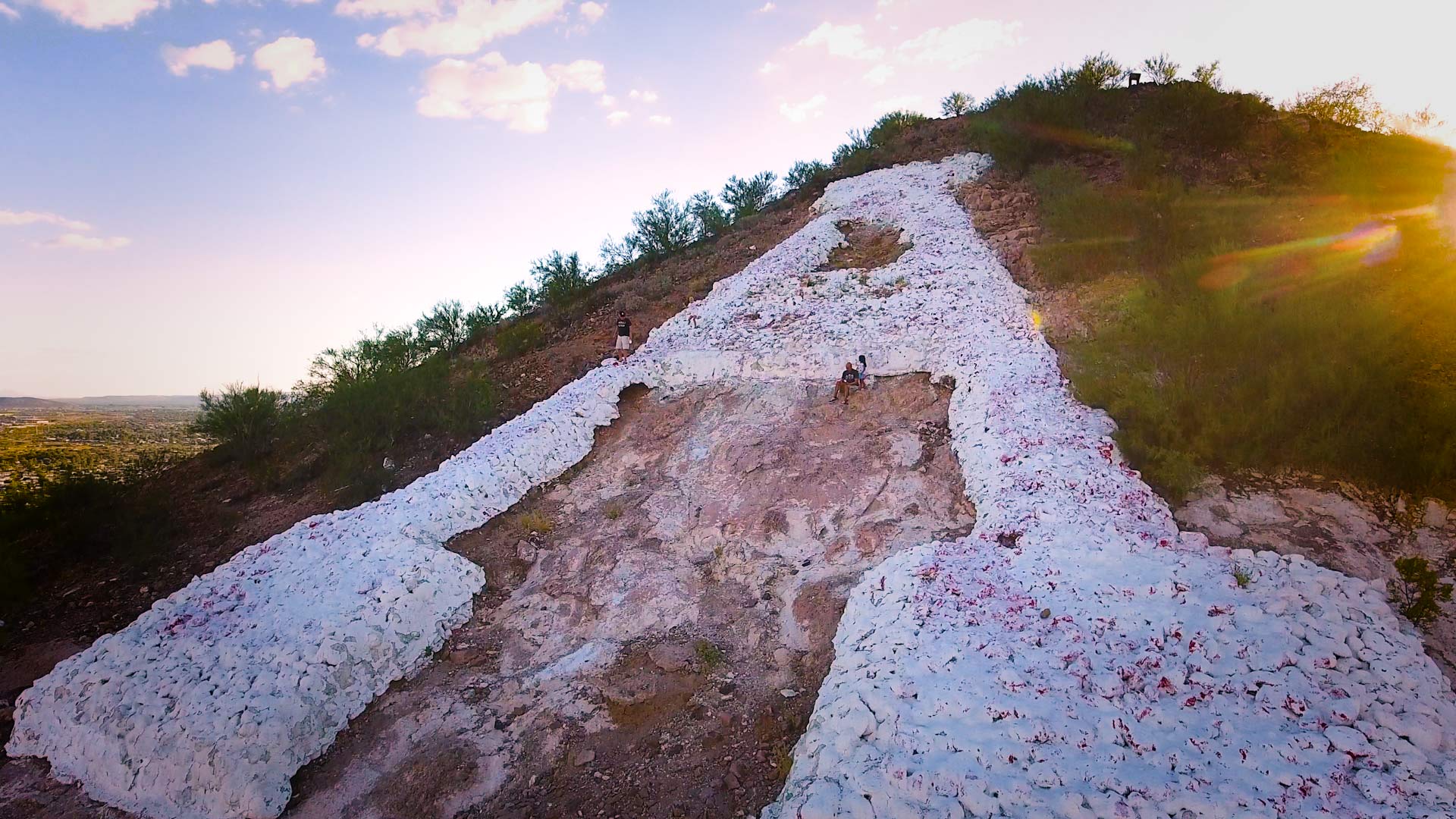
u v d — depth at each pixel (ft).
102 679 27.96
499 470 40.19
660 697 26.14
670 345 52.08
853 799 17.46
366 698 27.50
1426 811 15.52
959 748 18.25
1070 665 20.53
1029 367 38.70
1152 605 22.49
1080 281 47.39
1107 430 33.14
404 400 53.62
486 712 26.71
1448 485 26.91
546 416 45.52
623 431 44.96
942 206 63.77
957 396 38.99
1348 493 28.27
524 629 31.01
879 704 20.20
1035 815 16.31
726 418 42.65
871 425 39.32
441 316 74.08
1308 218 47.19
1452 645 22.33
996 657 21.09
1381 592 23.54
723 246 75.10
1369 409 29.22
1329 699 18.81
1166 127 65.26
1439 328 31.58
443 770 24.07
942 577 25.57
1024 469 30.94
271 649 27.78
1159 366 36.27
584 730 25.36
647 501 37.60
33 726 27.66
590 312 67.15
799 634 27.99
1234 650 20.47
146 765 24.56
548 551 35.53
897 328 46.47
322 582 31.68
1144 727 18.39
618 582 32.37
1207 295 40.34
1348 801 15.99
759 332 49.80
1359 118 62.95
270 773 23.86
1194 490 29.60
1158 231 48.83
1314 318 34.73
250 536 44.24
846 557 31.22
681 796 22.24
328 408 55.93
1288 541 26.81
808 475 36.09
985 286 49.55
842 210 70.44
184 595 32.60
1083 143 66.03
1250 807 15.83
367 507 39.29
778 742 23.48
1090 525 26.84
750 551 32.89
